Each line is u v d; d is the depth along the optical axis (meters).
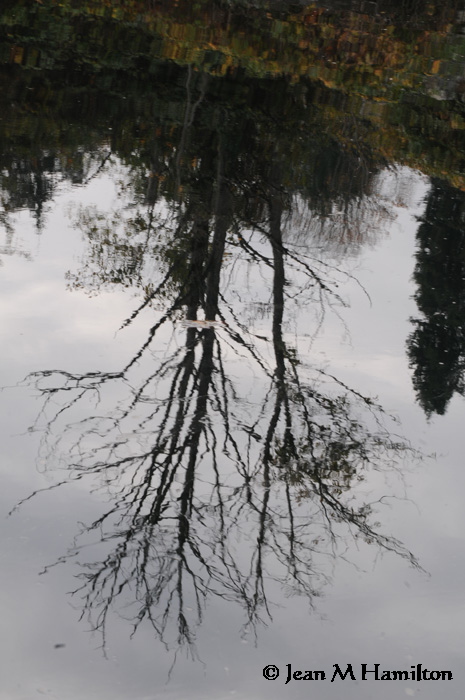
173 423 5.53
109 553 4.25
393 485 5.14
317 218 10.49
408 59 21.02
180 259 8.58
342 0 28.44
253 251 9.28
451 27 25.88
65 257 8.30
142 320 7.06
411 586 4.22
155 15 21.05
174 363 6.35
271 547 4.46
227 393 5.97
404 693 3.51
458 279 8.88
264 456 5.28
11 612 3.80
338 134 14.52
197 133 13.59
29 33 17.75
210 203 10.62
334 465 5.27
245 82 17.05
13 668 3.50
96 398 5.73
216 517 4.64
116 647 3.65
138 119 13.83
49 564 4.12
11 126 12.57
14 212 9.51
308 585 4.19
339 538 4.58
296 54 19.95
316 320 7.51
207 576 4.18
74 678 3.47
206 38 19.73
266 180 11.85
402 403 6.12
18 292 7.39
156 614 3.88
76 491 4.73
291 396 6.04
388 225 10.70
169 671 3.55
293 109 15.70
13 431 5.30
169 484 4.89
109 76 15.95
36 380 5.92
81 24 19.09
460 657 3.74
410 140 14.89
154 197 10.59
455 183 12.75
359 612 4.01
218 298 7.79
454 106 17.41
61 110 13.72
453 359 6.91
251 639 3.78
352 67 19.64
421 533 4.68
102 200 10.23
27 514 4.49
